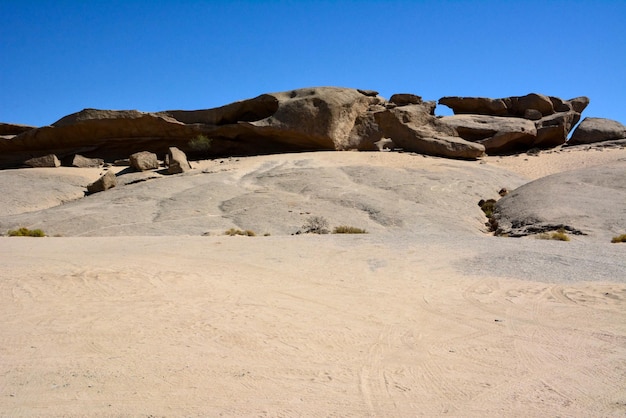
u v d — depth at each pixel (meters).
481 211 35.31
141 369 6.25
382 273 12.38
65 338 7.43
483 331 7.84
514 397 5.50
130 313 8.77
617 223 25.25
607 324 8.06
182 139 61.84
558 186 33.75
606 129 62.41
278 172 43.94
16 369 6.22
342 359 6.66
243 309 9.11
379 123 58.38
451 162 49.62
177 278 11.55
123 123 59.97
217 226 29.81
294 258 14.33
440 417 5.04
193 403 5.33
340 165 47.31
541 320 8.36
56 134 61.12
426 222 30.53
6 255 14.90
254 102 61.44
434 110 62.28
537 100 64.31
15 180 47.62
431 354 6.85
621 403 5.33
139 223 31.03
